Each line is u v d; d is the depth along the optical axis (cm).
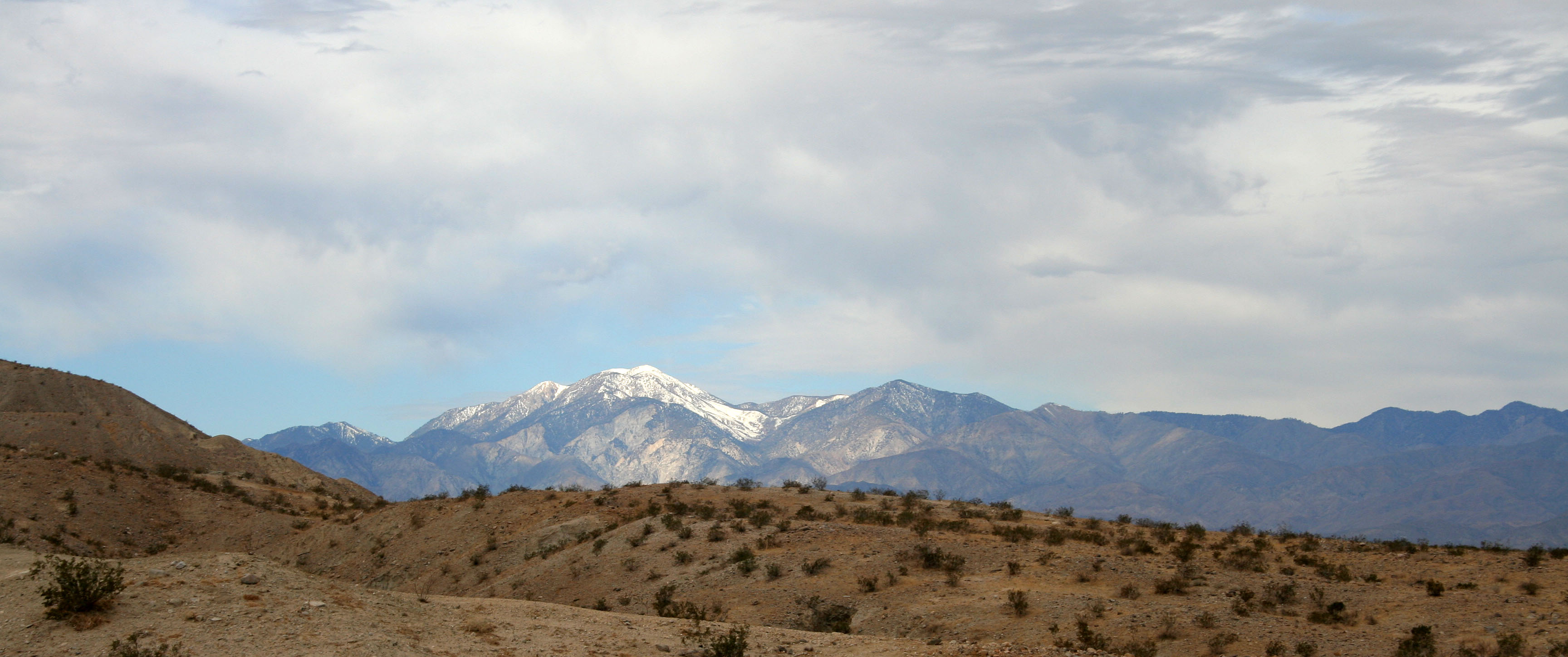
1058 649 2183
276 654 1697
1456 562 3816
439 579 5675
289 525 7556
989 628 3030
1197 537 4931
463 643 1977
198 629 1755
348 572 6297
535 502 6444
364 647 1781
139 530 7038
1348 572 3762
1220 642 2666
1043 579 3672
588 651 2055
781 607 3681
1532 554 3709
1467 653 2530
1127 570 3747
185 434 10881
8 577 2047
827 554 4294
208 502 7794
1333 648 2589
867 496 7069
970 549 4222
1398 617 2977
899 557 4147
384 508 7225
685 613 3762
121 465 8131
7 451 7456
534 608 2472
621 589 4428
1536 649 2508
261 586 1980
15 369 10725
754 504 6181
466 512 6488
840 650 2216
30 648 1648
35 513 6525
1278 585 3409
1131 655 2580
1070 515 6259
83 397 10788
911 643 2267
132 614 1789
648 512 5894
